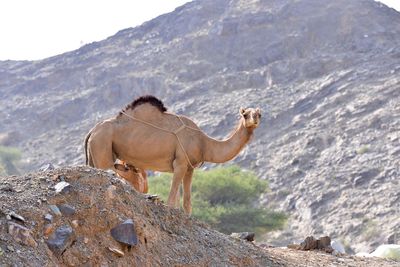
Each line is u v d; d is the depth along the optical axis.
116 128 27.44
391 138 170.88
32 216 19.34
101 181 21.34
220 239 23.52
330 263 26.08
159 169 27.70
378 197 145.88
